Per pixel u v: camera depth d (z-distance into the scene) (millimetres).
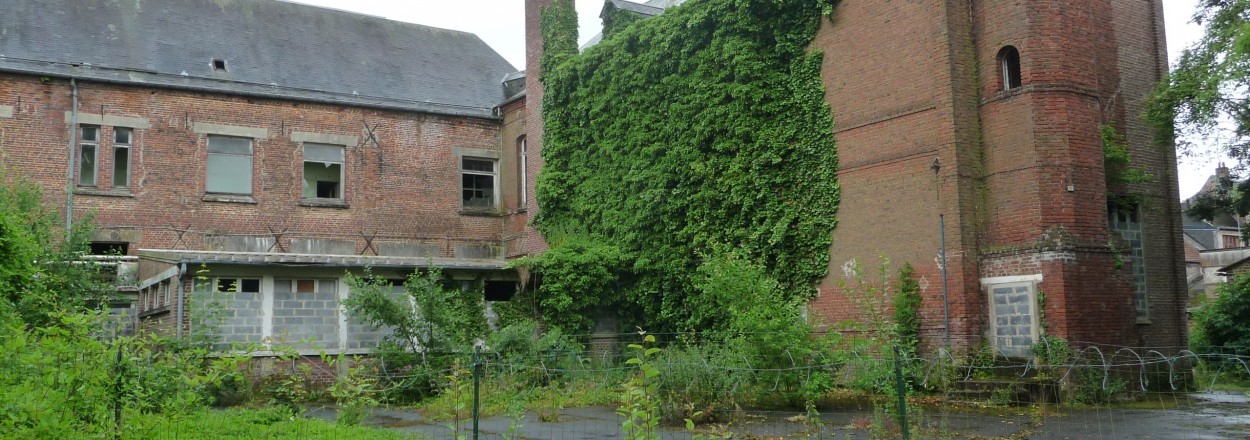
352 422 12797
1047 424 13008
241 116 26156
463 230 28750
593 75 24453
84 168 24234
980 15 17578
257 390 16953
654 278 22328
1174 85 18750
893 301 17609
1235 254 48125
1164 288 19609
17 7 25141
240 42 27844
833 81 19250
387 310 18469
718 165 20750
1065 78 16609
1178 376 18922
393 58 30375
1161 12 20469
